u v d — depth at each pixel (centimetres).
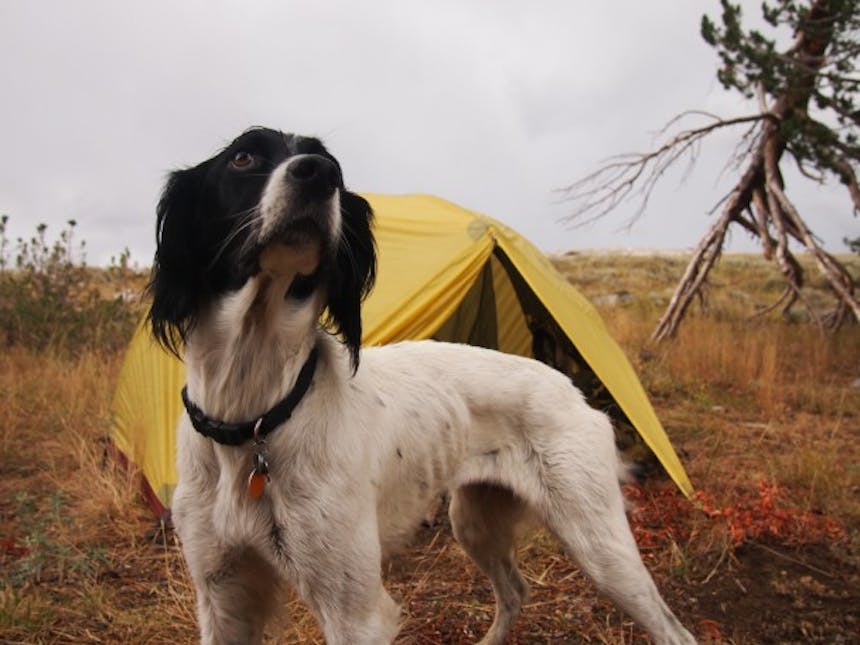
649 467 168
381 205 180
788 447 207
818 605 121
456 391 94
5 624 100
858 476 177
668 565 130
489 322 178
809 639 111
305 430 74
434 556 132
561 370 171
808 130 364
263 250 70
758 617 117
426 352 96
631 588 93
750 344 333
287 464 74
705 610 119
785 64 379
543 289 162
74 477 160
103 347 288
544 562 130
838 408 255
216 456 76
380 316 151
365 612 76
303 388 74
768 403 250
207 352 74
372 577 76
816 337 393
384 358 92
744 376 291
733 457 195
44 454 178
